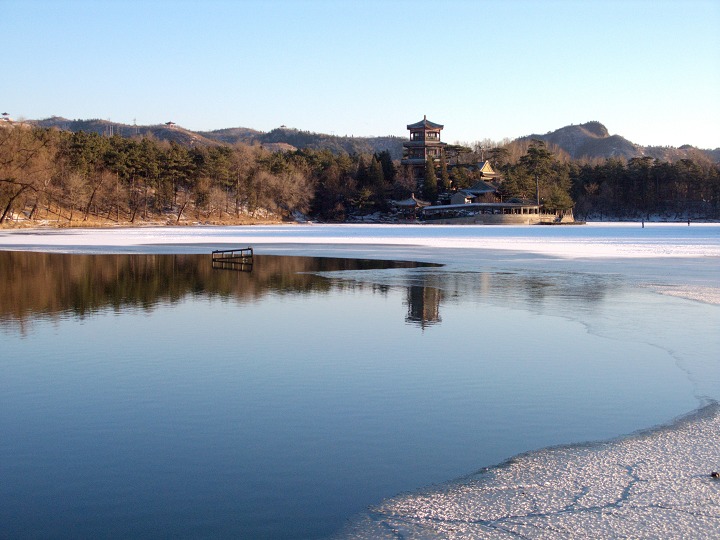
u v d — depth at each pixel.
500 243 74.25
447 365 16.83
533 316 24.12
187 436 11.81
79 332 21.23
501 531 8.10
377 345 19.25
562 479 9.62
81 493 9.56
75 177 131.75
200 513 8.91
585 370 16.20
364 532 8.25
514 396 14.09
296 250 62.88
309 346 19.16
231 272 40.78
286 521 8.65
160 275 38.78
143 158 149.88
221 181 168.88
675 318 23.39
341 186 189.00
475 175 189.88
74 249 61.66
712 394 14.01
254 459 10.73
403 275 38.94
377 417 12.80
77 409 13.38
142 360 17.47
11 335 20.75
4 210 120.19
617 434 11.65
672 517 8.37
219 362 17.23
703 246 65.88
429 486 9.58
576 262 47.81
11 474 10.23
